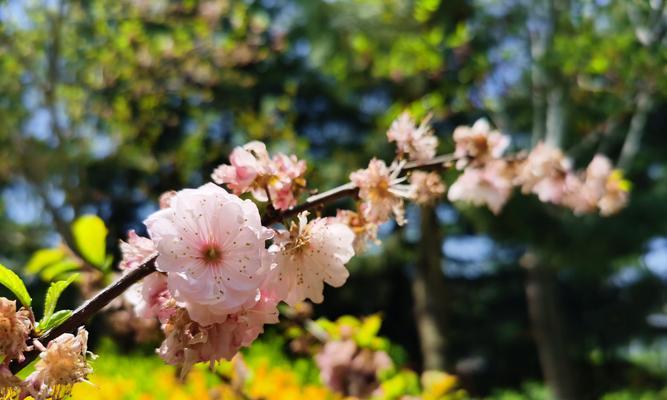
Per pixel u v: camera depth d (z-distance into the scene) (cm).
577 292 1792
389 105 1535
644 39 796
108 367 550
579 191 238
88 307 121
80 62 873
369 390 346
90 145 961
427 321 1411
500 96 1114
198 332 121
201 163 994
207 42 904
